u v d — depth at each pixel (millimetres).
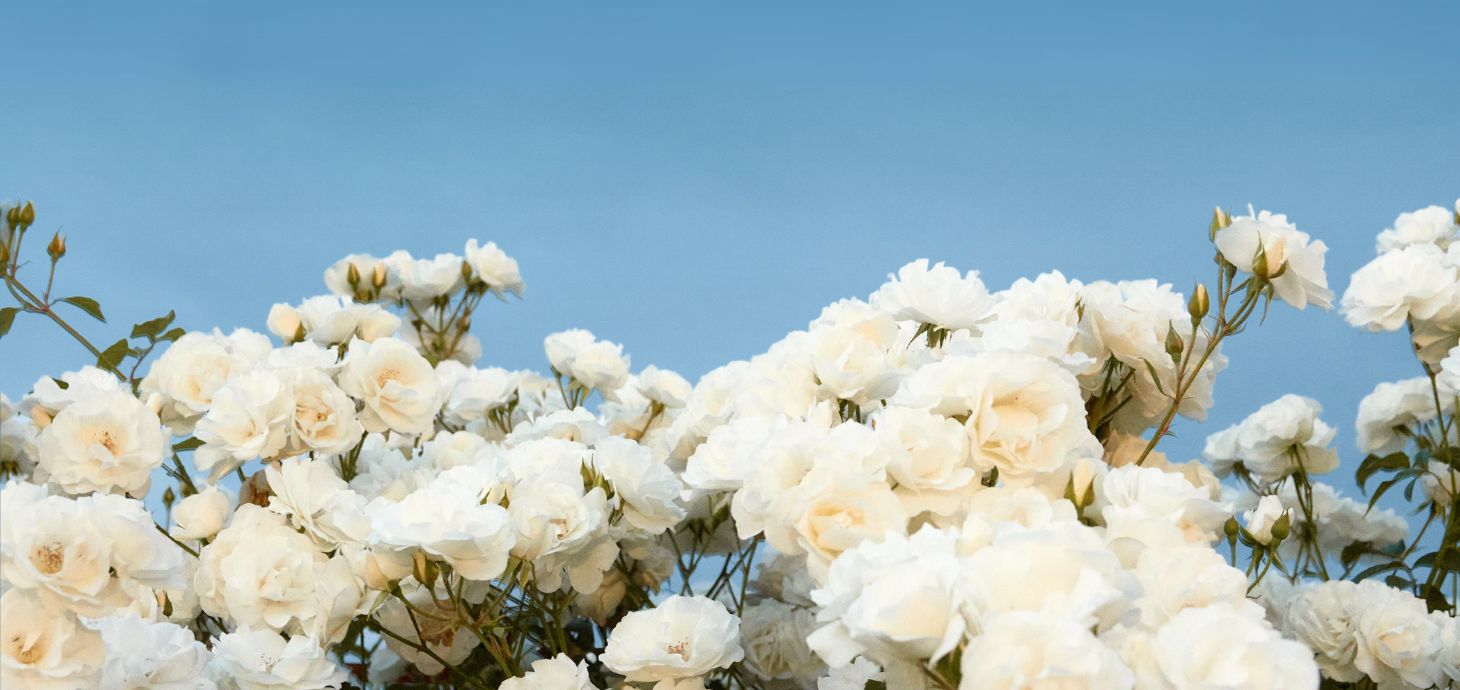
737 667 1960
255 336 2045
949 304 1875
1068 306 1904
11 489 1680
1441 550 2039
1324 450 2139
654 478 1845
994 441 1720
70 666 1653
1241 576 1623
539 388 2344
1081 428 1727
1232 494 2145
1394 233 2268
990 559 1538
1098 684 1479
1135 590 1537
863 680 1807
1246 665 1525
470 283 2430
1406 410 2234
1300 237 1803
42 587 1649
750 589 2062
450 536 1712
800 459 1709
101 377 1999
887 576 1537
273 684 1782
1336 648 1922
